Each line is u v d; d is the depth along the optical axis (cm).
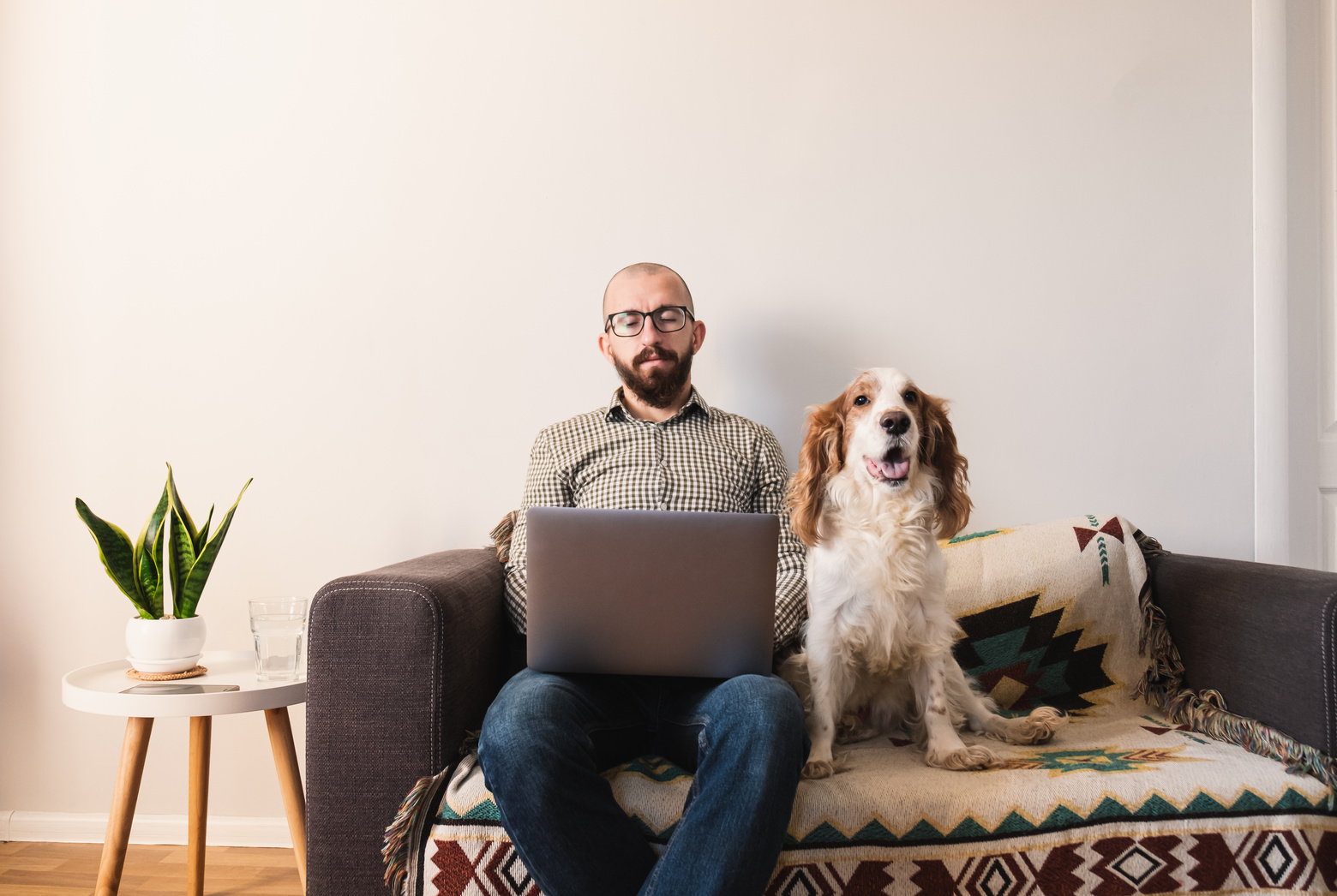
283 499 206
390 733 126
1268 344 199
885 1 203
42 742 205
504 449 205
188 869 173
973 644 174
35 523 207
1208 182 201
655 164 205
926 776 131
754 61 204
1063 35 202
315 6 208
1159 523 201
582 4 206
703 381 206
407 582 129
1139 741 146
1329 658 124
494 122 206
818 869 118
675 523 125
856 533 152
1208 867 119
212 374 207
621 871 112
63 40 209
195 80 208
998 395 202
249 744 203
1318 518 202
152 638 159
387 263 206
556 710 121
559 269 205
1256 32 200
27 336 209
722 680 132
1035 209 202
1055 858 119
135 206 208
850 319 203
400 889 122
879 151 203
